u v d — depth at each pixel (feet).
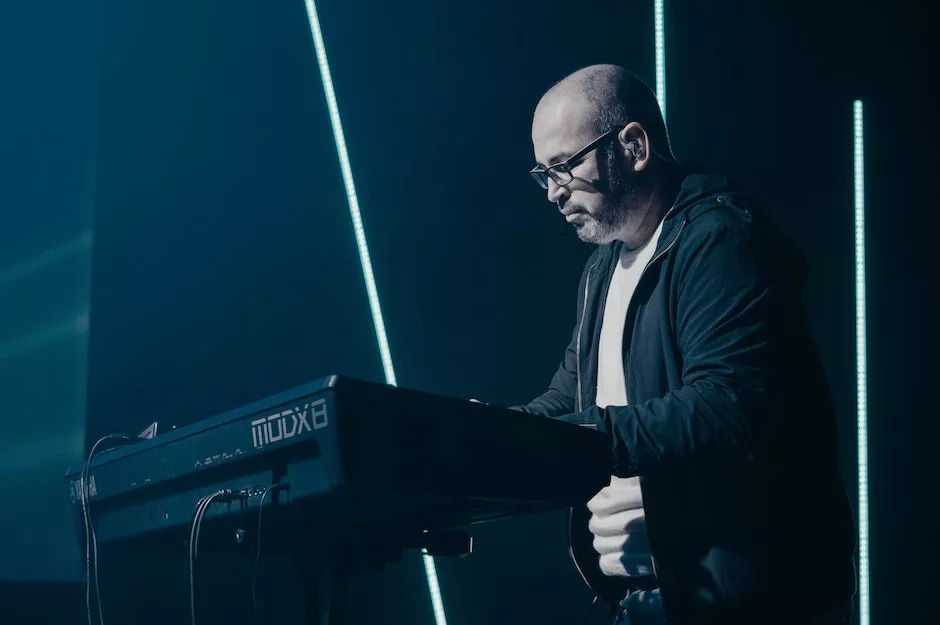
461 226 10.02
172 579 8.55
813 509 4.89
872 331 10.98
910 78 11.43
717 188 5.32
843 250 11.00
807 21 11.30
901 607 10.59
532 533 9.65
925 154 11.34
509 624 9.44
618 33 10.70
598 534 5.65
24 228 8.72
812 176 11.04
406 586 9.29
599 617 9.45
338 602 4.83
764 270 4.87
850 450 10.75
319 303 9.48
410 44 10.17
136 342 8.79
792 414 4.77
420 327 9.73
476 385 9.79
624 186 5.52
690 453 4.48
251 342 9.19
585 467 4.33
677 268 5.13
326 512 4.21
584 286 6.35
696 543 4.93
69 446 8.47
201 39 9.50
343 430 3.68
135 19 9.28
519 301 10.04
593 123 5.48
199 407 8.91
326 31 9.93
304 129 9.71
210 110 9.41
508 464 4.10
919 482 10.84
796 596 4.81
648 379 5.25
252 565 8.83
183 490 4.53
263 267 9.36
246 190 9.42
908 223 11.19
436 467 3.89
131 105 9.13
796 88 11.15
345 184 9.75
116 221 8.89
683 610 4.90
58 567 8.25
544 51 10.49
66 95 9.00
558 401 6.38
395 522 4.95
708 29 10.98
